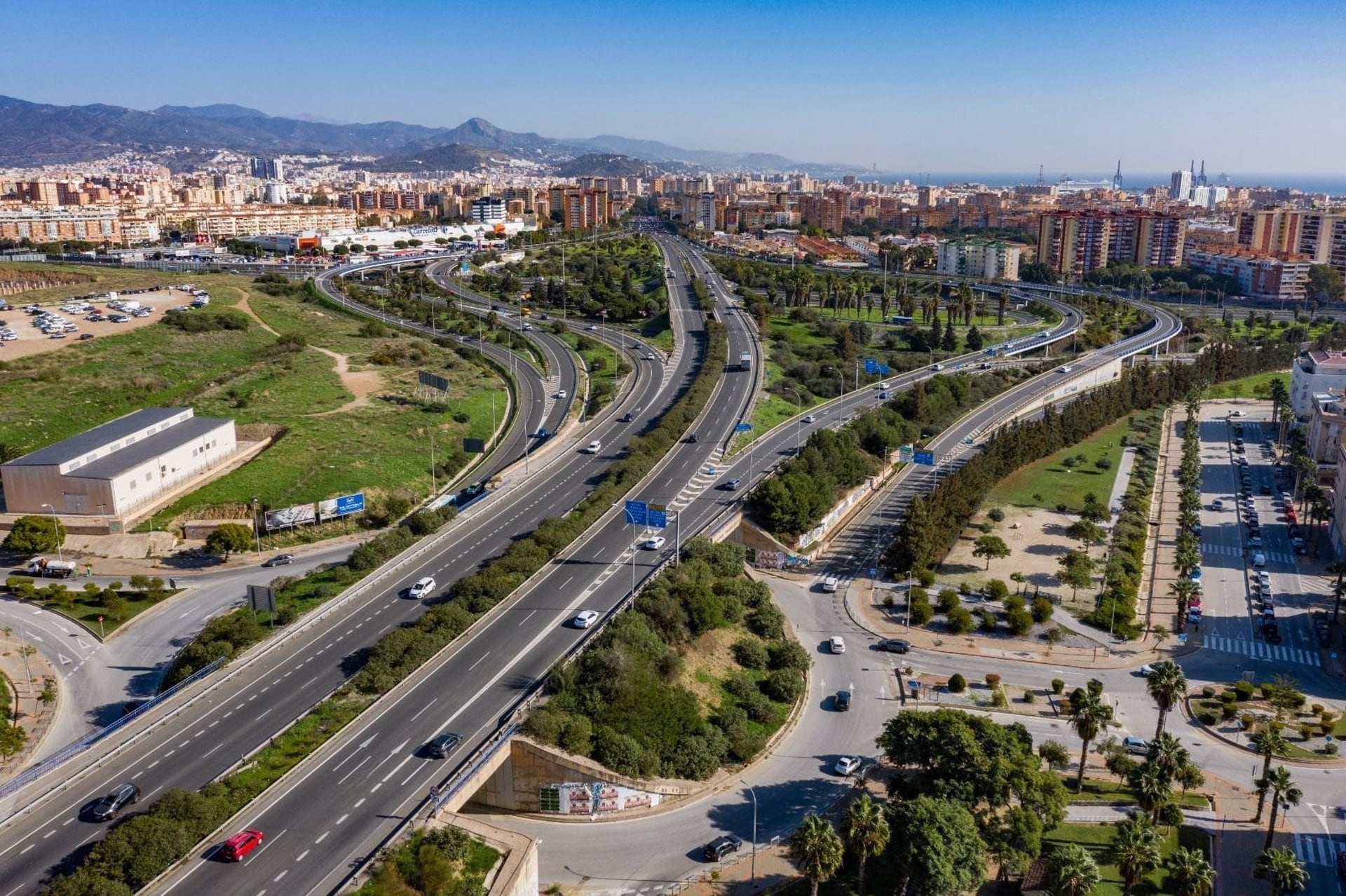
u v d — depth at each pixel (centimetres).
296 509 19588
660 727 12925
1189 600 18300
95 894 8981
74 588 17562
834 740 13875
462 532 19062
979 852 10569
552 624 15075
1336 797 12912
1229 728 14588
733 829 11844
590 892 10744
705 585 16562
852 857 11306
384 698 12875
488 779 12100
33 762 12438
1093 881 10031
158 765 11381
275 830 10262
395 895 9250
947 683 15625
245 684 13238
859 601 18538
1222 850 11825
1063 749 13138
